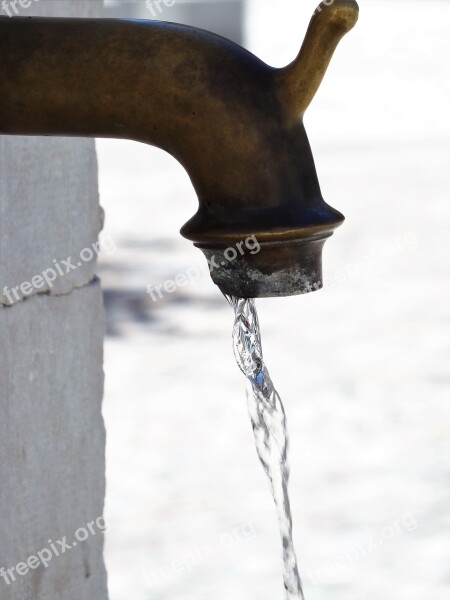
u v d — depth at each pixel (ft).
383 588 4.27
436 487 5.32
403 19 28.71
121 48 1.88
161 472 5.64
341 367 7.42
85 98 1.88
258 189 1.87
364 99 22.57
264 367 2.09
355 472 5.55
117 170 16.40
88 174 2.45
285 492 2.16
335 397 6.76
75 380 2.44
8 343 2.28
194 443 6.09
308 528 4.91
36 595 2.37
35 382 2.34
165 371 7.47
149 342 8.20
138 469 5.69
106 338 8.30
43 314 2.35
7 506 2.30
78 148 2.42
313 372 7.32
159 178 15.51
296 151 1.89
